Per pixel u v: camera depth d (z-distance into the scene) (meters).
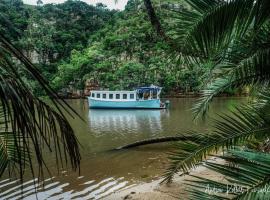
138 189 10.20
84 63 66.50
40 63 76.12
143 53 63.72
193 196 2.81
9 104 1.40
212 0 2.91
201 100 4.79
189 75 52.16
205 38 3.01
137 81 58.84
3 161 2.95
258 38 3.52
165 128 23.66
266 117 3.71
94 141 19.22
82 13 100.00
